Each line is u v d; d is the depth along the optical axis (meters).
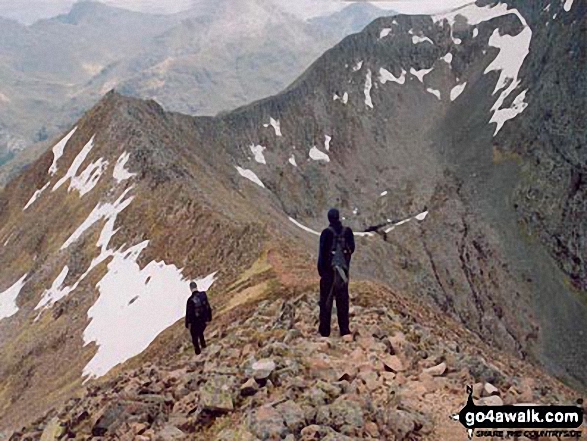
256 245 53.66
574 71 178.38
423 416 10.84
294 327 17.56
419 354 14.27
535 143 178.62
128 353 51.06
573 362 133.00
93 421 13.00
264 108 194.38
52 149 126.19
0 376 64.38
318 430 10.06
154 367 17.86
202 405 11.88
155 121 128.12
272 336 16.81
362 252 156.50
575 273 150.38
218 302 42.31
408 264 157.50
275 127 192.12
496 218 168.50
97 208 89.50
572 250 153.38
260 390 12.25
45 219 100.94
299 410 10.76
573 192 161.25
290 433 10.25
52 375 58.94
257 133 186.75
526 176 173.50
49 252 89.38
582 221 155.25
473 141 197.00
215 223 63.72
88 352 57.19
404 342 14.49
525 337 139.88
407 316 26.27
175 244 66.94
